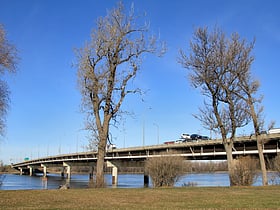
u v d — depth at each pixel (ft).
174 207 50.96
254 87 106.93
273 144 157.48
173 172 127.85
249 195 67.67
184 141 223.30
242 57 104.42
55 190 81.05
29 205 53.21
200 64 105.91
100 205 53.78
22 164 561.02
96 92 95.81
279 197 63.36
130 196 67.15
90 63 96.17
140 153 245.86
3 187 212.84
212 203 55.57
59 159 386.73
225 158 206.49
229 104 104.58
